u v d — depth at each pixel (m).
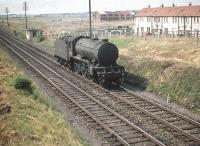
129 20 151.00
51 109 19.66
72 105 21.80
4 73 26.59
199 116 19.38
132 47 41.44
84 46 29.28
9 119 15.41
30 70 34.56
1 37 78.75
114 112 19.50
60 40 35.69
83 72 30.09
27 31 77.00
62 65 36.94
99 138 16.19
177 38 42.88
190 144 15.16
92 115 19.05
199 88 21.55
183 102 21.67
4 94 19.89
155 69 26.81
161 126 17.52
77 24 135.62
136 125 17.73
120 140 15.52
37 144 13.48
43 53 48.38
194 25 65.50
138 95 23.30
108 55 26.86
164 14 73.38
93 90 25.70
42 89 26.19
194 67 24.14
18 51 50.84
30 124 15.40
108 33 59.53
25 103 18.69
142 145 15.16
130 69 29.69
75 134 16.12
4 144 12.95
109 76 26.33
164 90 24.06
